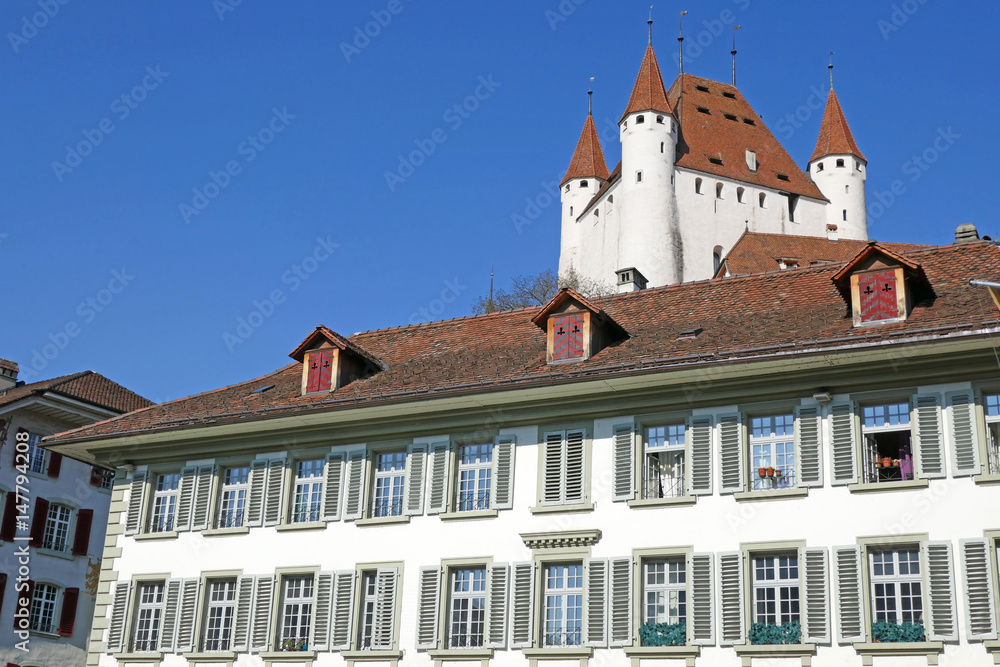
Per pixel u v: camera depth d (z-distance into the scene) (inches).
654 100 3425.2
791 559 851.4
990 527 792.9
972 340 797.9
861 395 863.1
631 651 864.3
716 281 1090.1
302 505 1050.1
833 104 3833.7
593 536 910.4
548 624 916.6
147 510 1114.1
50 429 1733.5
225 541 1056.8
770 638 829.2
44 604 1690.5
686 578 877.2
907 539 812.6
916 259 1002.1
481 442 999.0
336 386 1087.0
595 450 941.2
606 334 1011.9
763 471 879.1
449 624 949.8
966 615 778.8
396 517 990.4
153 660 1042.1
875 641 799.7
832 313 933.8
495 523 954.1
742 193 3526.1
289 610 1018.1
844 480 844.6
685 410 917.8
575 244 3823.8
